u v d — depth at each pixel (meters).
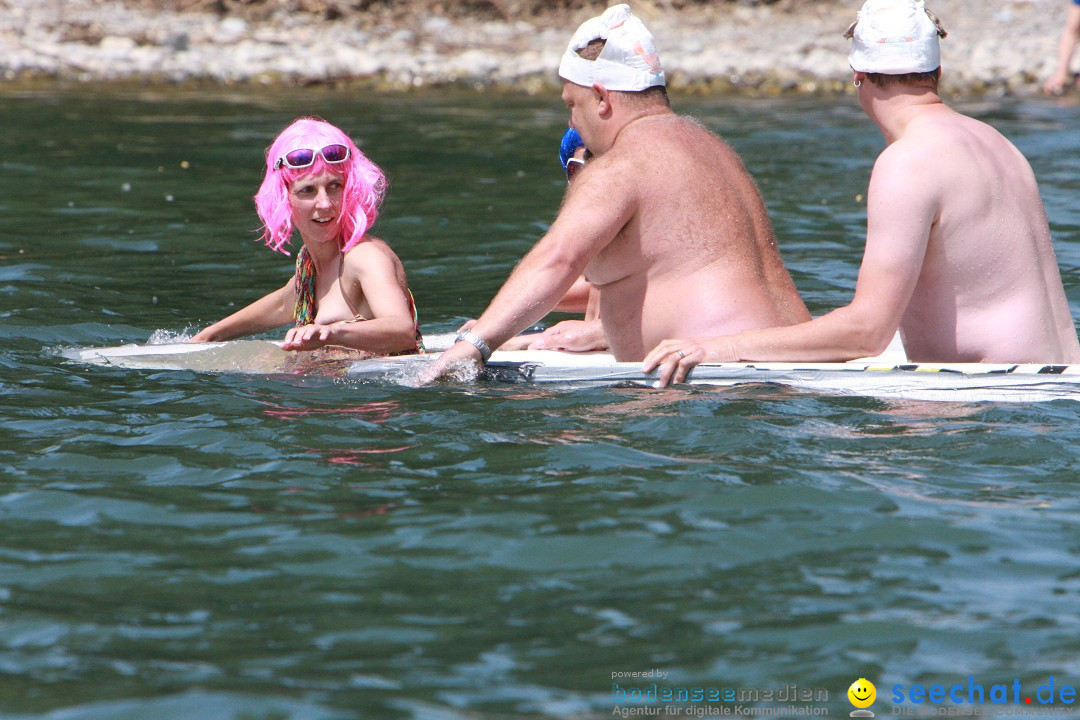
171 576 9.97
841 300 21.25
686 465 12.16
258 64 54.44
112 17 59.38
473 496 11.50
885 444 12.72
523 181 32.78
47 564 10.18
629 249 15.13
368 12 61.78
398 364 15.47
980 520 10.89
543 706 8.05
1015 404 13.98
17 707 8.04
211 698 8.11
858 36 14.79
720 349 14.56
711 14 63.22
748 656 8.70
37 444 12.99
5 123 41.28
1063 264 22.92
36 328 18.58
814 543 10.47
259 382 15.32
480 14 62.56
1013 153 14.82
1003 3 62.06
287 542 10.56
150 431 13.39
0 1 59.72
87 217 27.98
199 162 35.09
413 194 31.17
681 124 15.45
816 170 33.97
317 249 16.67
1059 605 9.42
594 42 15.41
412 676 8.43
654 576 9.91
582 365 14.98
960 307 14.48
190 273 23.19
